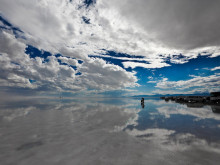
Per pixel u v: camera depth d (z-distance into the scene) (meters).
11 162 3.32
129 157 3.63
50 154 3.81
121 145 4.55
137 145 4.55
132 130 6.58
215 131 6.19
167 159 3.50
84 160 3.45
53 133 6.01
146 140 5.09
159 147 4.36
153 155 3.76
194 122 8.21
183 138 5.28
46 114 11.65
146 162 3.34
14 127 7.02
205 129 6.57
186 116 10.41
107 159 3.51
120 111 14.09
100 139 5.21
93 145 4.55
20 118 9.62
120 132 6.23
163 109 15.62
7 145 4.51
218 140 4.97
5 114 11.42
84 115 11.30
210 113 11.73
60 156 3.69
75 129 6.74
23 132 6.11
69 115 11.22
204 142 4.78
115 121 8.81
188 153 3.88
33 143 4.71
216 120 8.71
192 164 3.22
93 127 7.19
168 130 6.52
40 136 5.54
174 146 4.43
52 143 4.73
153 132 6.21
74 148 4.28
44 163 3.29
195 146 4.41
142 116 10.77
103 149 4.21
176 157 3.62
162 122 8.41
